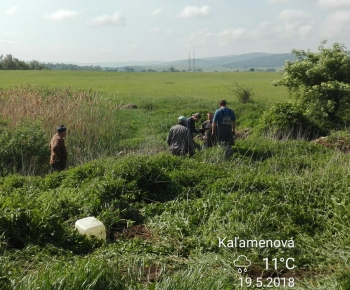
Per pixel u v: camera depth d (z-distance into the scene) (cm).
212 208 863
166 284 545
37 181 1111
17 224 734
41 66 10519
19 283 540
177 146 1371
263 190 937
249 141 1545
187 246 732
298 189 903
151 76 7219
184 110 2548
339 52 1911
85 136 1694
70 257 681
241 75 7569
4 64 9988
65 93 2572
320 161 1208
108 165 1118
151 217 888
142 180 1025
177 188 1007
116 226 855
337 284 578
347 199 833
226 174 1062
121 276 583
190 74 8169
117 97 3262
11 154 1450
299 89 2000
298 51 2016
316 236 751
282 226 780
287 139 1605
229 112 1474
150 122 2316
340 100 1870
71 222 838
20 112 1825
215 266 659
